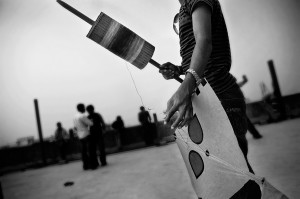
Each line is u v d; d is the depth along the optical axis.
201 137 0.81
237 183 0.76
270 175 2.70
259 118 10.46
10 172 9.58
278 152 3.82
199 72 0.77
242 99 1.04
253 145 4.88
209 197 0.82
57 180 5.39
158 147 8.88
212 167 0.80
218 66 0.98
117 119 10.95
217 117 0.77
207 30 0.83
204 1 0.86
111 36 0.94
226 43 1.03
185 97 0.74
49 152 11.55
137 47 0.97
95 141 6.13
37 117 10.60
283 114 9.44
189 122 0.81
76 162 9.43
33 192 4.43
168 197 2.71
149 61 1.05
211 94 0.77
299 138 4.81
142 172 4.44
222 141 0.77
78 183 4.55
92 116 6.24
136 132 11.67
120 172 4.90
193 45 0.98
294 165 2.94
